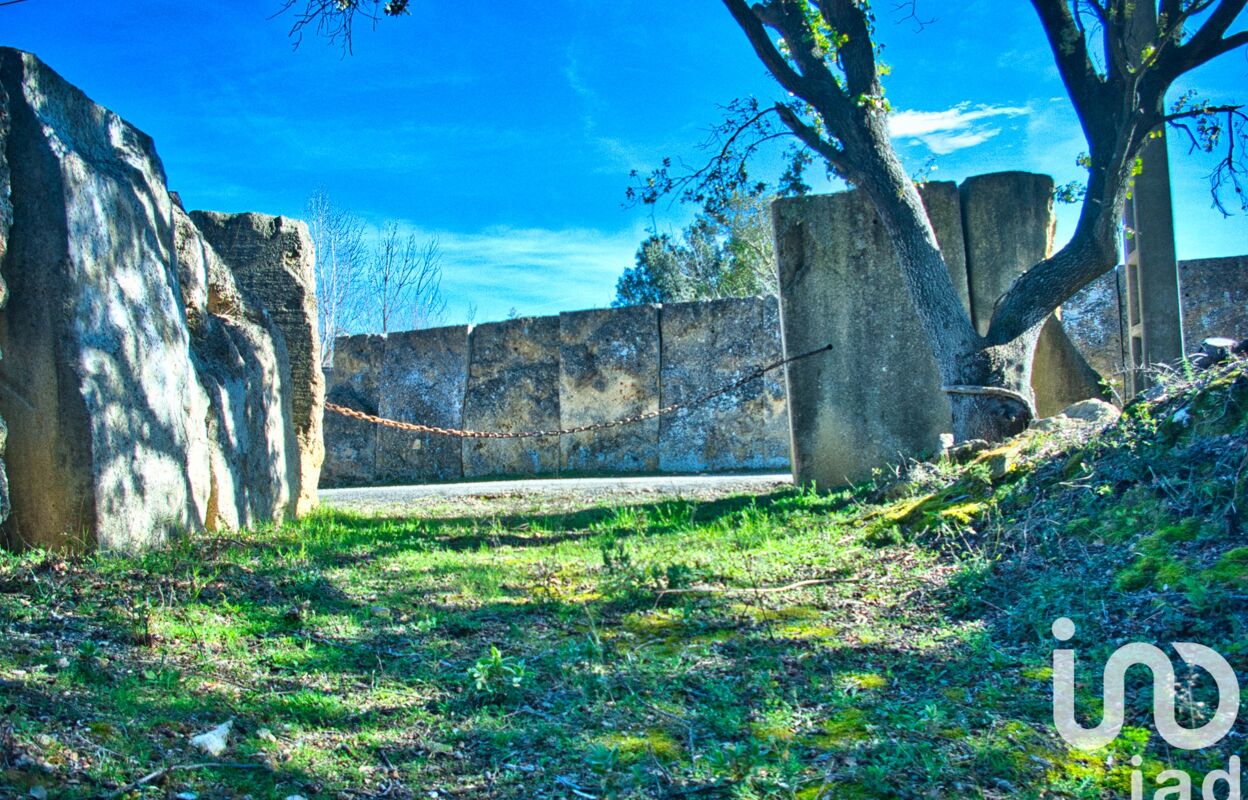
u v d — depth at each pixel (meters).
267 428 10.62
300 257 12.34
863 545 7.83
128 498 7.70
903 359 11.97
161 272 8.55
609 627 6.17
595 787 3.98
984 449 9.27
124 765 3.85
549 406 19.00
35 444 7.31
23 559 6.97
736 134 10.66
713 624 6.11
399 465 19.78
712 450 17.77
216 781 3.84
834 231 12.16
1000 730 4.34
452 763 4.20
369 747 4.32
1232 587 5.32
